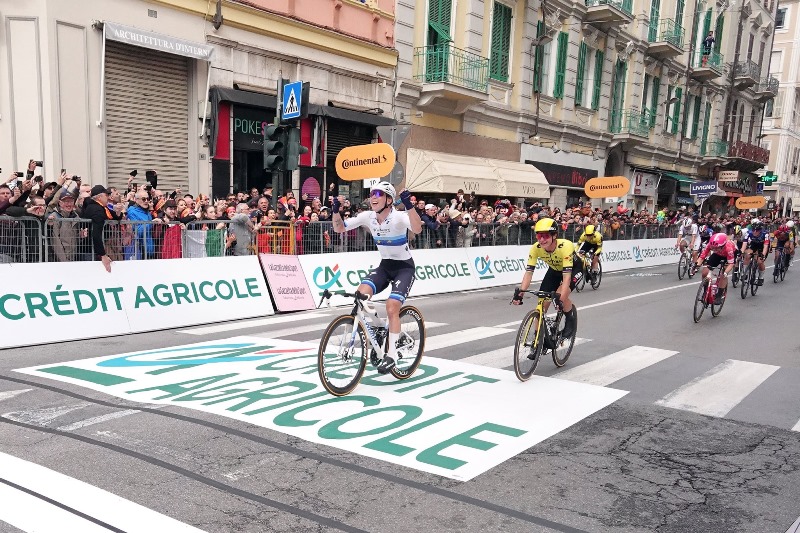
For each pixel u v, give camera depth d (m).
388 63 15.69
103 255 7.00
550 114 21.84
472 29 17.69
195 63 11.44
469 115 18.31
